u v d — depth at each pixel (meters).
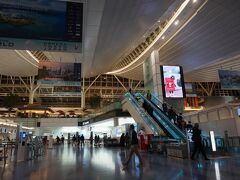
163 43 21.17
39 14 6.61
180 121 12.88
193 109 27.62
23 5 6.51
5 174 5.68
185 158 8.41
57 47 6.59
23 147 9.43
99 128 30.00
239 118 13.77
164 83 17.33
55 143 30.16
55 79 13.30
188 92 28.03
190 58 23.25
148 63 23.81
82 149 17.45
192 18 15.75
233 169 5.65
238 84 18.31
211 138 9.32
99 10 14.33
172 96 17.19
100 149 16.66
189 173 5.18
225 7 13.77
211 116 16.89
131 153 6.55
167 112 15.39
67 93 15.61
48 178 5.00
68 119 32.91
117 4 12.88
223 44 19.06
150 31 18.84
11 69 34.84
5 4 6.36
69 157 10.48
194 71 29.38
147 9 13.12
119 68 38.28
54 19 6.73
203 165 6.49
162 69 17.59
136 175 5.12
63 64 13.62
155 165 6.74
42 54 31.08
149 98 18.23
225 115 15.32
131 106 17.89
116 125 21.62
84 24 16.53
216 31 17.02
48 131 32.09
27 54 29.80
